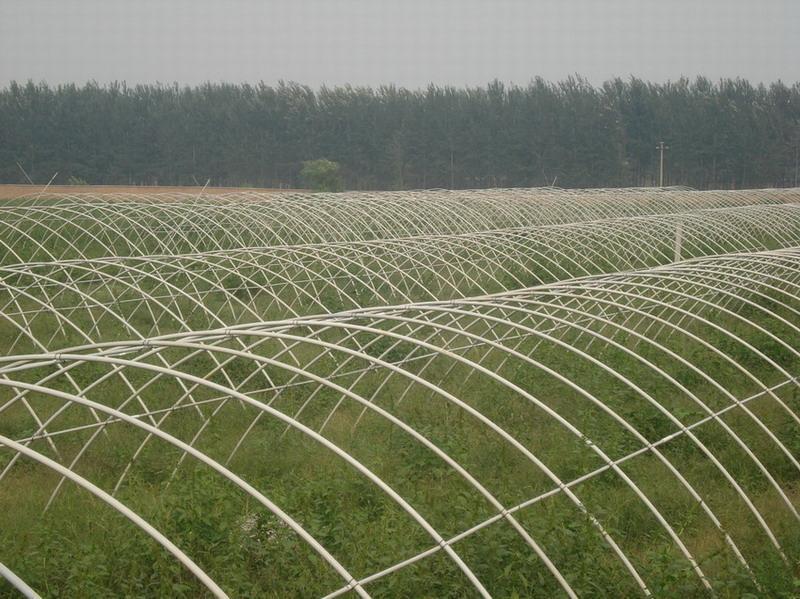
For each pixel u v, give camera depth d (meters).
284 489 11.55
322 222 35.47
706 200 53.28
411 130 93.06
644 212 48.81
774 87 106.25
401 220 38.97
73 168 90.56
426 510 10.74
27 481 12.62
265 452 13.53
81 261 20.61
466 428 14.37
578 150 94.25
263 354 19.06
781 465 13.11
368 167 93.25
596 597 9.05
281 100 97.44
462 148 93.25
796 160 101.88
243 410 15.91
